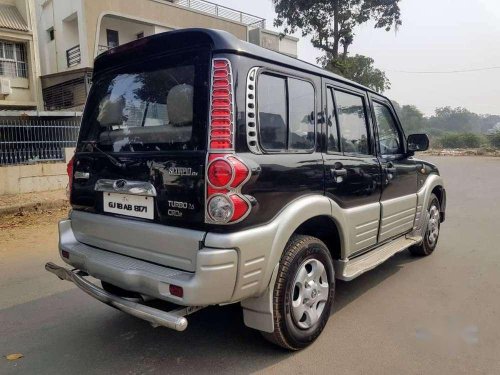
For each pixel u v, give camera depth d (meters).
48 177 11.55
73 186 3.41
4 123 13.28
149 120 2.83
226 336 3.29
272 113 2.79
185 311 2.58
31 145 11.56
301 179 2.93
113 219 2.98
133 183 2.83
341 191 3.38
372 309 3.78
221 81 2.48
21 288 4.53
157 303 2.97
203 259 2.36
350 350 3.04
